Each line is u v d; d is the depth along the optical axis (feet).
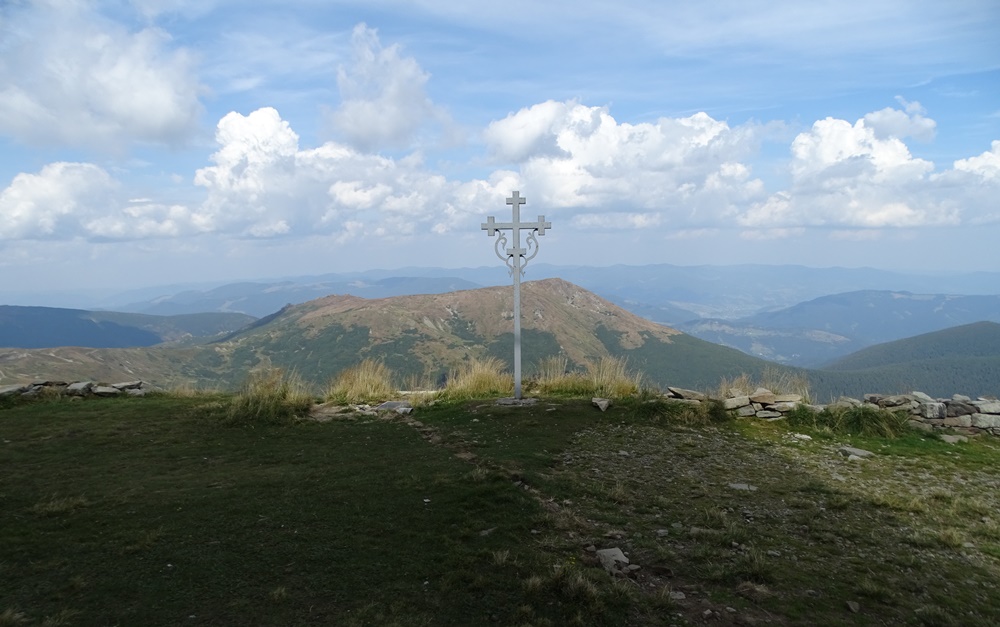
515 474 23.84
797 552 18.26
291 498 20.61
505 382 44.80
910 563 17.75
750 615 14.61
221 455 26.73
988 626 14.47
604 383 43.24
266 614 13.21
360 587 14.64
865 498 23.44
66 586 13.89
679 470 26.18
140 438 29.37
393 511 19.61
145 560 15.42
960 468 28.22
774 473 26.35
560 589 15.07
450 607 14.02
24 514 18.42
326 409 38.14
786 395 37.06
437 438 30.58
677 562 17.21
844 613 14.83
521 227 39.93
